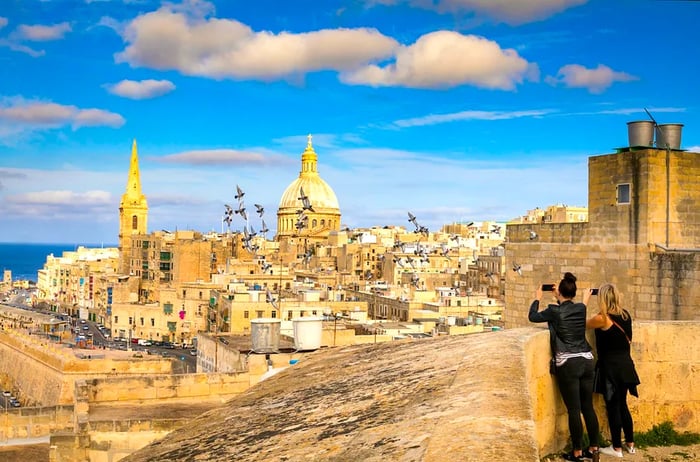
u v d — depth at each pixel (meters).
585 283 26.75
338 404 9.65
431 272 174.00
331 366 14.12
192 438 11.07
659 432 12.97
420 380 9.31
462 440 5.89
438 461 5.44
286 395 12.16
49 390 98.38
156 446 11.43
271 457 7.88
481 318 100.69
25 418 21.80
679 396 13.28
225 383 22.73
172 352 149.25
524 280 29.28
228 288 137.62
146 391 21.84
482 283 156.50
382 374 11.05
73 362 94.88
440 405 7.41
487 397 7.20
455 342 12.26
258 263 172.75
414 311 111.31
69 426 22.14
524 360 9.03
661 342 13.28
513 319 29.73
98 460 18.73
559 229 27.88
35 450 20.69
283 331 54.56
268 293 90.19
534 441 5.86
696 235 25.52
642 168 24.94
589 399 11.16
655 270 24.38
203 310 162.88
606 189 26.11
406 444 6.32
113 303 189.00
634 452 12.18
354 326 85.31
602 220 26.27
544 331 11.41
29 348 110.69
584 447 11.77
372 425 7.66
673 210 25.17
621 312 12.23
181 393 22.17
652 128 25.83
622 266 25.47
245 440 9.44
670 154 25.23
